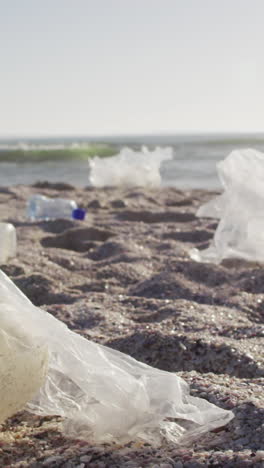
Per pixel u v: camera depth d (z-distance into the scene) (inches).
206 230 219.6
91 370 63.4
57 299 135.7
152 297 142.0
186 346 96.7
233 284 147.6
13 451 61.6
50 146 1155.9
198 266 157.8
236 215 164.6
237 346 95.3
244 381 77.1
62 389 65.1
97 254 188.1
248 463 55.7
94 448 61.0
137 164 409.7
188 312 118.3
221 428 63.5
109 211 293.9
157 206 317.4
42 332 63.1
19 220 252.2
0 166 754.2
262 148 1537.9
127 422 62.0
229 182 165.8
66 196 350.3
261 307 131.0
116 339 102.1
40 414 65.4
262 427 62.2
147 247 195.5
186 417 62.6
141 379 65.0
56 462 58.9
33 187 395.5
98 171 413.7
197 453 58.4
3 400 59.0
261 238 161.5
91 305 126.1
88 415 63.3
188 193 377.1
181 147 1649.9
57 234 217.3
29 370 60.0
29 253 178.5
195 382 75.0
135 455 59.4
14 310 62.7
